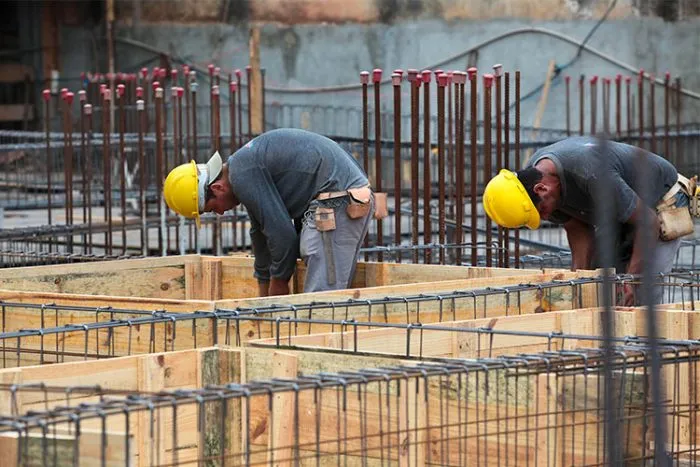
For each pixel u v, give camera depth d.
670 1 60.62
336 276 22.14
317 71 66.44
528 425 14.05
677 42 60.78
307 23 66.38
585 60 61.88
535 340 18.33
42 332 15.78
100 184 51.44
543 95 62.25
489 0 63.16
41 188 52.91
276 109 66.88
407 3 64.69
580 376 13.90
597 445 13.84
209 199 22.48
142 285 23.36
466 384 14.30
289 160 21.97
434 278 22.89
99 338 18.61
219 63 67.75
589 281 20.00
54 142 48.97
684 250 39.59
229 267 23.88
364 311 19.12
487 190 22.25
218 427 15.17
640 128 41.25
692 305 19.58
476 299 20.09
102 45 70.44
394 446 14.29
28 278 21.98
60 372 14.70
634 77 61.03
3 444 12.34
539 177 21.70
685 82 60.81
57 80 71.44
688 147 58.69
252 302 18.50
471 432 14.36
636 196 20.89
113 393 12.81
